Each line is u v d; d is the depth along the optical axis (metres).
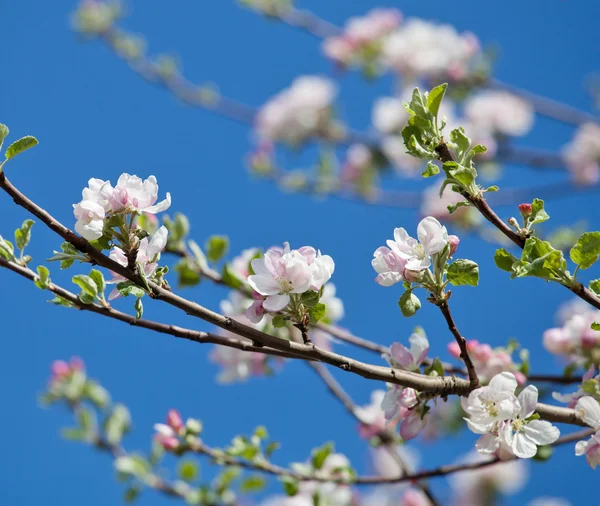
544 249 2.04
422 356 2.10
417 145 2.04
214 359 2.55
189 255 2.49
